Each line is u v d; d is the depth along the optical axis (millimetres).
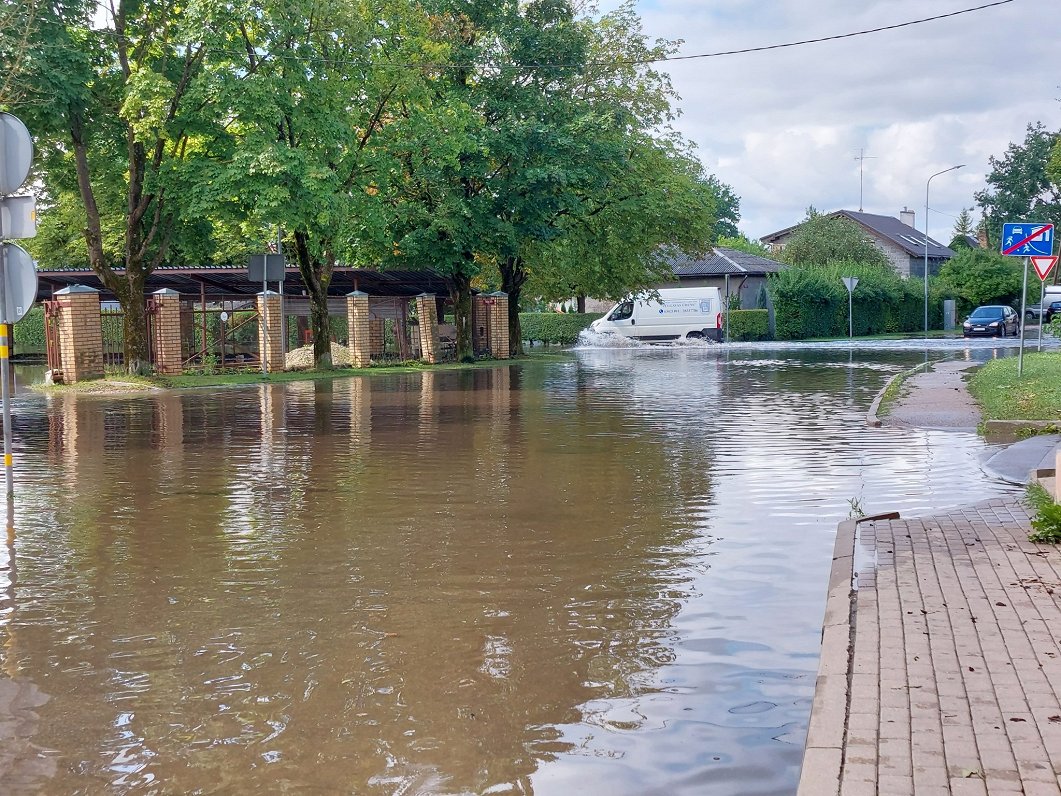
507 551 8117
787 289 63188
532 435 15984
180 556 8086
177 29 27859
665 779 4156
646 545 8273
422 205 37594
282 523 9344
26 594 7031
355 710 4906
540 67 39969
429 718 4805
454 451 14188
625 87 45344
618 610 6480
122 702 5035
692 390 24969
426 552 8117
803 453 13609
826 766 3947
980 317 61938
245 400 23484
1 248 10312
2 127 10148
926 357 39312
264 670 5473
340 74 32281
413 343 42938
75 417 19625
